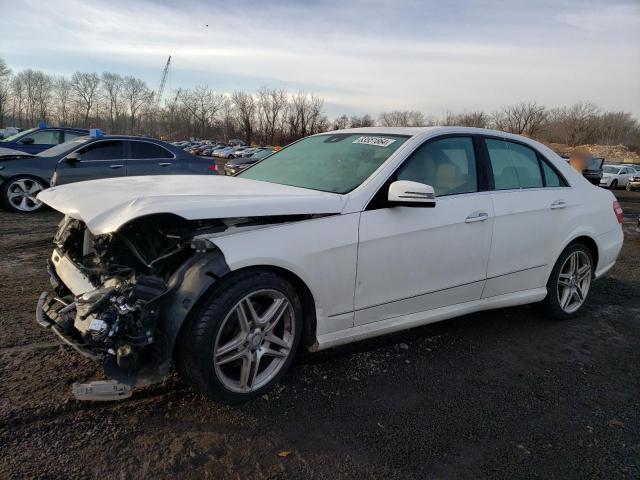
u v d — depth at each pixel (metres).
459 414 2.92
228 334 2.71
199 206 2.53
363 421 2.78
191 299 2.48
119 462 2.31
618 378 3.52
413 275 3.34
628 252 8.09
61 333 2.58
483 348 3.87
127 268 2.67
